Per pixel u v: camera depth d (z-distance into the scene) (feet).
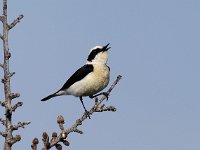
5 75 34.04
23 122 32.81
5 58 34.35
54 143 32.22
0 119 33.45
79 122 34.71
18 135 32.68
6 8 35.09
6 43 34.55
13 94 33.60
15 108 33.42
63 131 32.81
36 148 30.63
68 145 32.55
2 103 33.65
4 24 34.83
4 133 32.65
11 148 32.68
